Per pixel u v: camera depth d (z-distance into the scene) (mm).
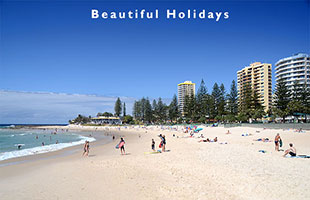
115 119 132875
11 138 48781
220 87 68062
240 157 14055
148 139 40188
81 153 21391
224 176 9797
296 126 34531
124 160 14891
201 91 75500
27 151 23531
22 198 7777
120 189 8383
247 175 9836
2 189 8977
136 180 9547
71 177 10484
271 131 33688
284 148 18984
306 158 13500
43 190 8625
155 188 8398
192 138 34438
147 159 14938
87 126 120875
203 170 11047
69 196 7793
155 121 115562
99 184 9117
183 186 8578
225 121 65250
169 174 10477
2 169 13633
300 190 7770
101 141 38750
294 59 85875
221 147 19453
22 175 11672
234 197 7348
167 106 110812
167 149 20906
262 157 13969
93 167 12695
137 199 7320
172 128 68625
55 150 24359
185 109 82688
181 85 180750
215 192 7844
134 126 100188
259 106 59125
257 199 7137
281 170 10594
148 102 109938
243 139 28797
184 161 13555
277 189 7930
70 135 61594
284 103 48219
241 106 65188
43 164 15094
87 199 7441
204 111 73188
